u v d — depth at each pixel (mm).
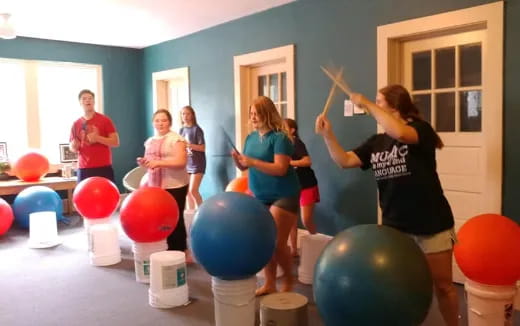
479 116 3326
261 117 2828
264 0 4480
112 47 6945
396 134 1950
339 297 1628
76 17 5121
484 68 3184
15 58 6121
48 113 6496
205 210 2293
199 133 5285
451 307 2104
